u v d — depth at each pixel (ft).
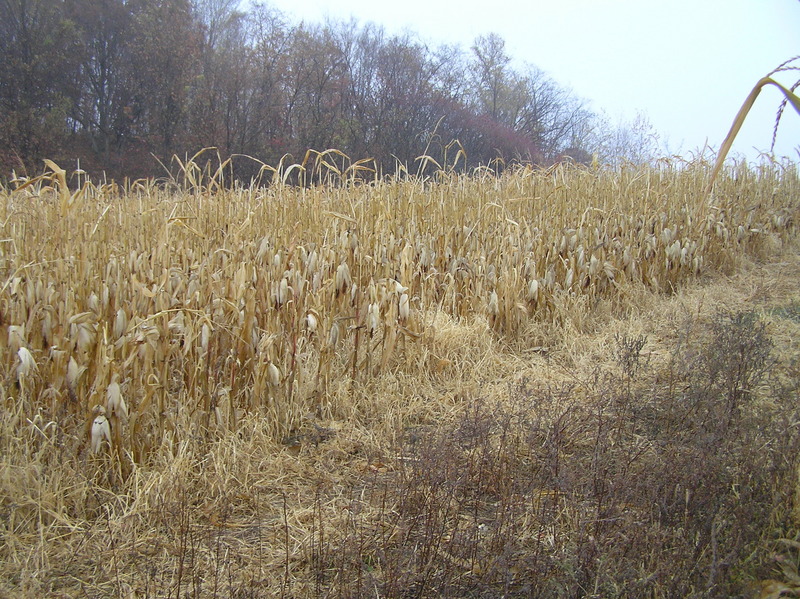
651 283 28.68
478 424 13.29
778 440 11.21
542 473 11.96
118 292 14.03
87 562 10.33
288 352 16.39
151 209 18.75
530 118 115.65
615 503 10.35
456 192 26.61
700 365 15.67
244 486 12.61
